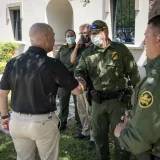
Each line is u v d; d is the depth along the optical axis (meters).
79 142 4.32
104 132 3.25
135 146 1.75
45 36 2.56
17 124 2.56
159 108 1.65
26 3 11.41
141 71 6.95
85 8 8.66
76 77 3.05
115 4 8.04
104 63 3.04
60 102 4.75
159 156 1.74
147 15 7.07
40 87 2.49
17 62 2.58
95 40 3.02
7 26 12.90
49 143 2.61
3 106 2.71
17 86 2.55
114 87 3.04
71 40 4.51
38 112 2.51
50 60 2.54
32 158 2.76
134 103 1.84
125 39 7.89
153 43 1.73
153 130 1.66
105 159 3.34
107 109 3.07
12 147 4.29
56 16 10.76
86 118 4.30
